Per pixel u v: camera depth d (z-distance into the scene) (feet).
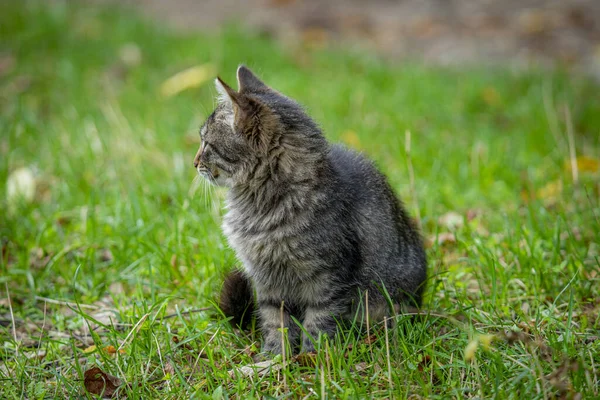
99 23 41.60
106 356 15.31
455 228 20.89
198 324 16.72
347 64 37.27
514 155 26.53
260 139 15.83
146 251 20.22
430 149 26.99
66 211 23.00
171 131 28.66
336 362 14.56
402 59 39.78
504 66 37.88
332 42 42.34
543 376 13.20
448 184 24.71
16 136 28.45
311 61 37.93
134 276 19.06
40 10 41.86
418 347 14.97
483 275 18.56
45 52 37.45
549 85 32.81
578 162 24.75
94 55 36.94
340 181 16.40
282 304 15.75
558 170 25.04
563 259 19.17
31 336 16.90
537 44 42.22
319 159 16.11
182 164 25.36
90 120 29.50
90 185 24.56
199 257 19.85
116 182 24.31
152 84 34.04
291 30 44.57
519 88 33.53
